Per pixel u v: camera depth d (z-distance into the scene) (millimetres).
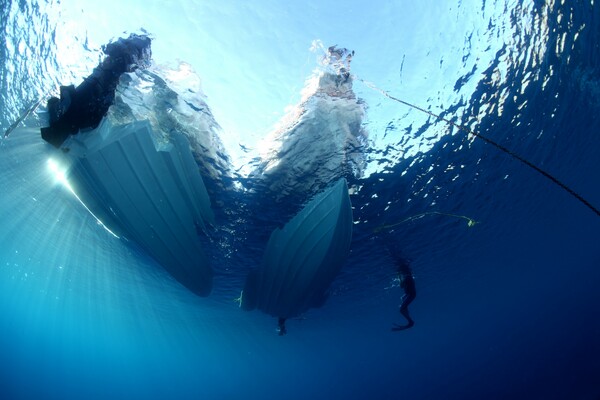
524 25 6098
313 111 6312
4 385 50781
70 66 5754
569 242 27453
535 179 13273
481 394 32219
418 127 7387
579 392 22891
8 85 6609
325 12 4977
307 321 26328
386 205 10367
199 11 4809
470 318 53969
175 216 8109
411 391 45625
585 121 10492
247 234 10898
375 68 5730
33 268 22891
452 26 5574
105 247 14938
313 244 8477
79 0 4840
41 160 8609
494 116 8023
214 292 17922
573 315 42812
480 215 13977
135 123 6316
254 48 5234
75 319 41469
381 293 21609
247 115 6281
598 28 7043
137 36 4906
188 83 5676
